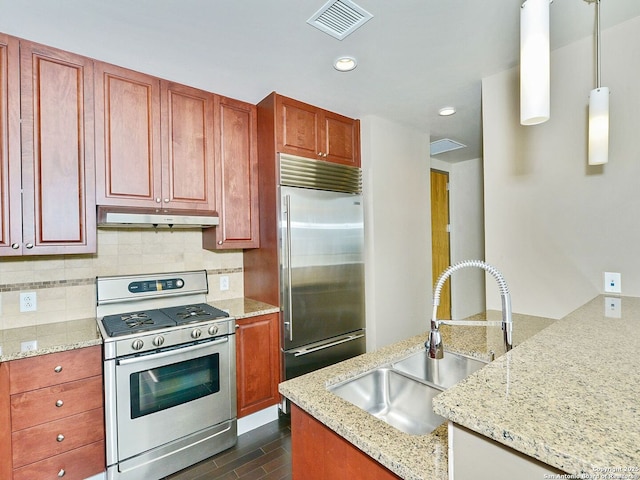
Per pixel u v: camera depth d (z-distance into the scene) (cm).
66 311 212
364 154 298
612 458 47
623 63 175
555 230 202
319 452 99
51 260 208
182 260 259
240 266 288
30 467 156
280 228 242
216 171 242
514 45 188
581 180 191
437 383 148
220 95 246
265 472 191
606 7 161
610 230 182
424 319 339
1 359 150
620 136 178
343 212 274
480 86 239
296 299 245
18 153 172
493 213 226
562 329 115
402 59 201
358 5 153
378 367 132
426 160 347
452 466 66
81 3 149
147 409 183
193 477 188
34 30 167
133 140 207
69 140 187
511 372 79
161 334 187
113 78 201
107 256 228
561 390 69
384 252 303
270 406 242
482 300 452
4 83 169
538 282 208
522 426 56
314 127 268
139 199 209
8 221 170
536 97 99
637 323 122
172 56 194
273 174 245
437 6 155
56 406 163
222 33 173
